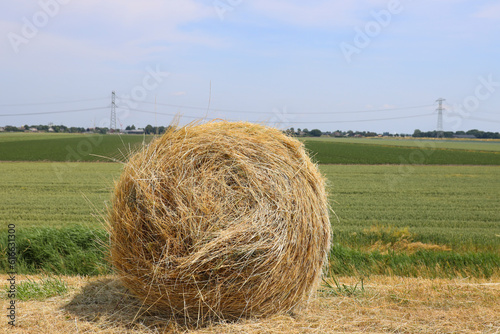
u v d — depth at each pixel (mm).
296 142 4727
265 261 4203
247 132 4613
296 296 4629
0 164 31469
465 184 22547
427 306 4891
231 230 4121
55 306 4770
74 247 7398
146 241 4207
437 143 65812
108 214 4684
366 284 5746
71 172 26078
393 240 9523
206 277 4172
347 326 4332
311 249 4566
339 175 26656
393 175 26859
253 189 4281
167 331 4227
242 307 4363
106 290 5223
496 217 13125
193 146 4363
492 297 5113
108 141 46312
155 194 4223
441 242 9500
